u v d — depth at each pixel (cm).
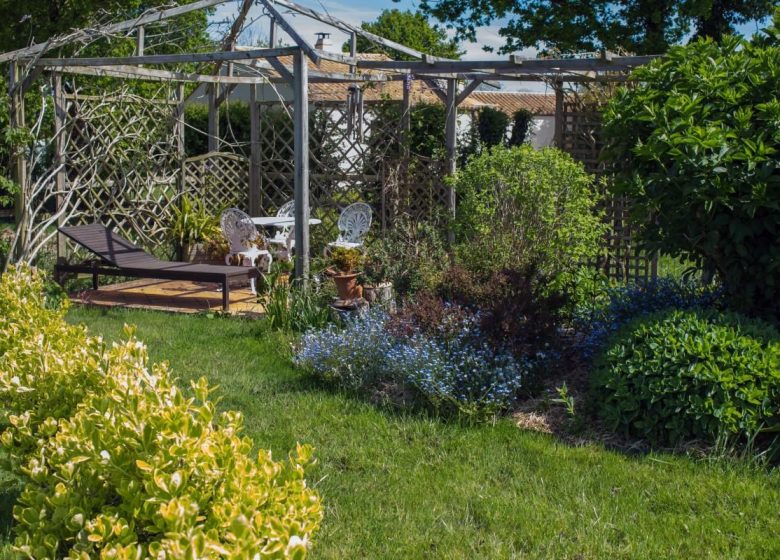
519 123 2261
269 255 1030
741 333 510
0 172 988
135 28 971
